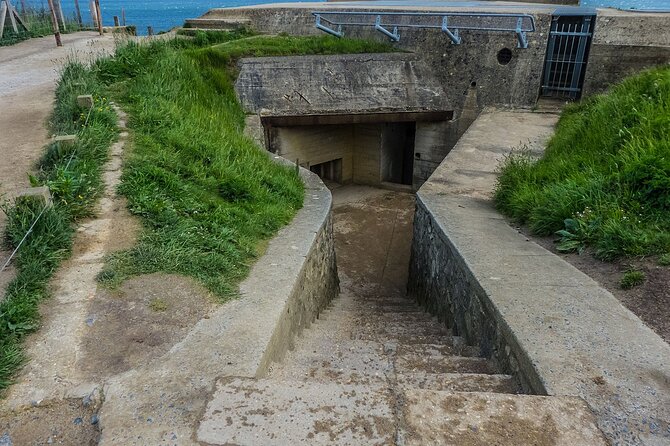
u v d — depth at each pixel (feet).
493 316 13.00
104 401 9.30
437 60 42.16
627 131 20.56
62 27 56.08
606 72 37.76
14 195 17.31
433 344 15.39
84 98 23.89
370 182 46.93
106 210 16.98
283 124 39.06
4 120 24.99
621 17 36.60
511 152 26.43
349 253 33.71
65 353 10.75
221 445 8.14
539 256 16.34
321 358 13.57
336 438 8.23
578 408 8.95
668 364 10.37
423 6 49.32
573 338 11.34
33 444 8.63
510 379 11.38
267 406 8.93
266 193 21.38
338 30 46.44
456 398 9.12
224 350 10.93
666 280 13.58
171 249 14.87
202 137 24.39
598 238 16.22
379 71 41.42
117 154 20.85
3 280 12.87
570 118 32.81
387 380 11.39
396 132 46.14
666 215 16.10
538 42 38.86
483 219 20.47
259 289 13.96
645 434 8.47
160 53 34.71
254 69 39.04
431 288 21.54
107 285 13.16
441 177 26.11
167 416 8.88
